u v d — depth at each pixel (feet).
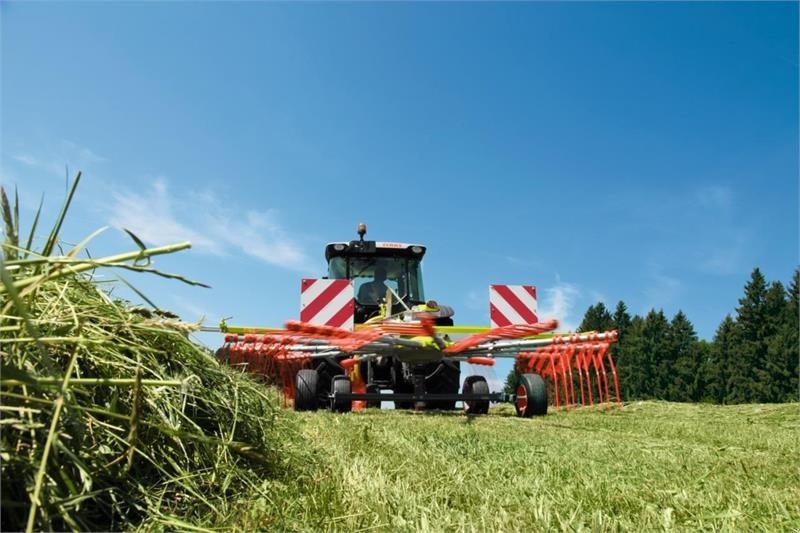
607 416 20.17
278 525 5.48
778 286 172.35
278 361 22.76
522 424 16.94
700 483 8.00
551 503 6.56
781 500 6.99
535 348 21.81
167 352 6.81
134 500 5.42
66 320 5.58
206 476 6.21
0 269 3.59
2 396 4.68
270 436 7.74
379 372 24.98
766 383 162.30
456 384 25.34
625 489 7.38
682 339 192.34
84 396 5.44
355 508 6.09
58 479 4.84
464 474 8.13
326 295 21.86
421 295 29.17
